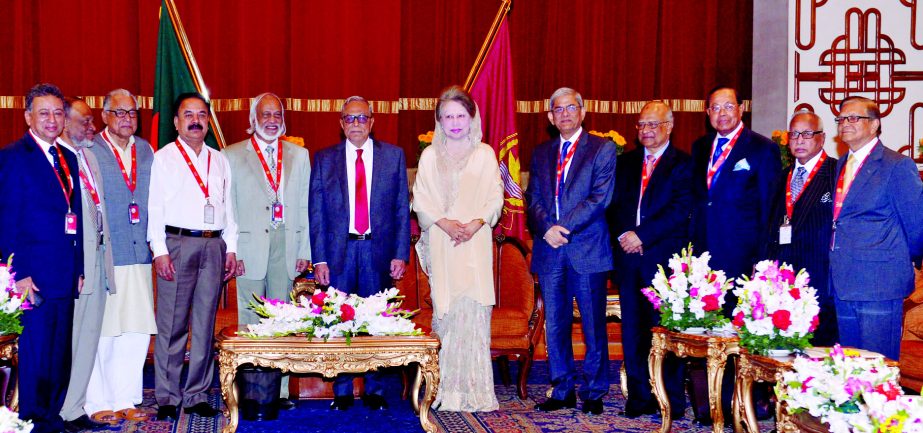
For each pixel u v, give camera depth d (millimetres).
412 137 8852
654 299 4621
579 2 8938
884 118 8203
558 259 5258
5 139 8211
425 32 8836
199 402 5152
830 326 4809
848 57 8250
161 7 7742
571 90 5320
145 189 5188
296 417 5152
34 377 4438
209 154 5203
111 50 8352
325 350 4477
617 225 5289
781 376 3775
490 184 5320
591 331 5223
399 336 4633
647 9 9008
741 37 9039
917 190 4465
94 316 4840
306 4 8656
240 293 5340
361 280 5223
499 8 8711
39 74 8289
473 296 5254
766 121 8523
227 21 8531
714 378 4344
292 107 8656
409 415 5219
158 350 5090
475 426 4922
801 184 4918
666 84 9023
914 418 2930
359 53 8719
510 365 7117
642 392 5168
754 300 4102
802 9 8320
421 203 5305
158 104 7641
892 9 8250
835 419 3227
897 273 4512
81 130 4816
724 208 4945
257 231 5281
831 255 4664
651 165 5207
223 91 8539
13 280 4141
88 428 4820
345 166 5262
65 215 4527
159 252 4969
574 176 5219
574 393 5406
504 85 7844
